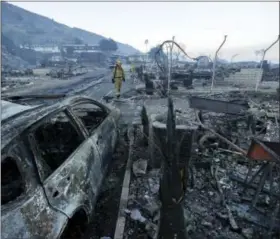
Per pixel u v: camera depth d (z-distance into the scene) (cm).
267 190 422
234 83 2072
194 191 432
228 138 623
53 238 249
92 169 371
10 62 6191
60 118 443
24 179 241
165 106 721
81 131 390
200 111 725
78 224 331
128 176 472
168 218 257
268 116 821
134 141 644
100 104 540
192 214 371
